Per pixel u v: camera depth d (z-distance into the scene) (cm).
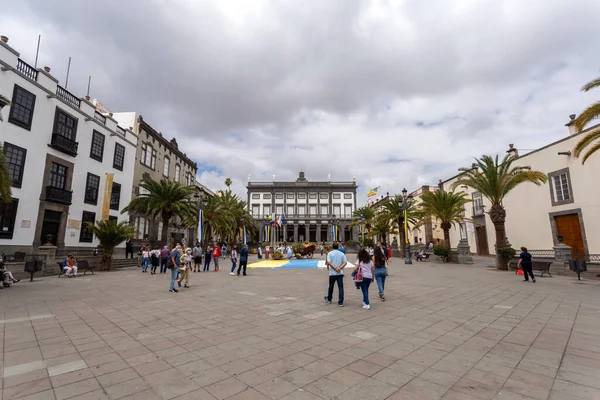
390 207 3394
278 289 1105
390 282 1284
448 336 529
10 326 604
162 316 686
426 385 343
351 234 7019
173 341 505
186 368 393
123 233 1964
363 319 650
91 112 2464
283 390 331
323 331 561
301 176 7588
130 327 594
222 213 3591
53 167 2103
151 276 1623
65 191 2144
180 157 4447
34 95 1941
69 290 1100
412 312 718
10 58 1786
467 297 917
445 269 1952
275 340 509
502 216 1933
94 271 1912
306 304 816
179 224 4172
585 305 781
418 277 1480
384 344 487
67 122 2209
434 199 2656
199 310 748
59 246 2109
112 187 2677
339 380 356
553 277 1468
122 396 318
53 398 313
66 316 690
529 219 2584
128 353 449
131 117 3162
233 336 533
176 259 1093
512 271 1783
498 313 703
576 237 2209
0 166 1175
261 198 7388
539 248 2484
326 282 1320
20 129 1845
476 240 3366
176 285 1229
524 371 380
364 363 409
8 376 367
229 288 1135
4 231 1747
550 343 486
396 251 3769
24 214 1858
